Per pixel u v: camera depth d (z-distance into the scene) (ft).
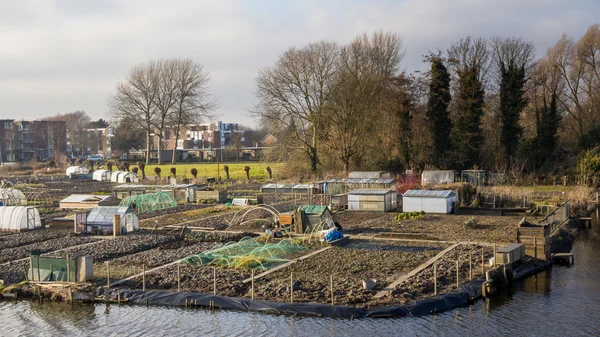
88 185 337.52
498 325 84.58
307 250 133.39
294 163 331.36
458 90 340.39
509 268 109.19
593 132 287.28
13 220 165.58
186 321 88.17
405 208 200.23
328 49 318.86
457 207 199.41
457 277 99.40
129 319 89.71
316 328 83.66
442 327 83.66
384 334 81.10
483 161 301.22
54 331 85.56
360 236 151.23
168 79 454.40
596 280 109.19
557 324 85.05
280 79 319.68
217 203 239.30
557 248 137.80
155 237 152.87
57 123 634.43
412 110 312.29
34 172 450.71
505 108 295.07
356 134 313.73
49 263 106.11
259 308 91.09
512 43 347.77
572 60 315.99
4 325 88.12
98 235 157.07
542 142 284.82
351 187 251.39
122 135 543.80
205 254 124.67
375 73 352.90
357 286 99.71
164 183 328.08
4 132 599.57
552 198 218.59
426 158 305.94
